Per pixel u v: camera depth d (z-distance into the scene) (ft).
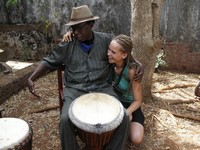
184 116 11.83
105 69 9.09
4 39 20.65
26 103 13.14
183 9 17.34
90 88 8.81
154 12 11.68
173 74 17.67
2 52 19.45
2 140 6.51
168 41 18.20
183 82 16.12
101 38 9.06
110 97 8.04
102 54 9.03
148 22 11.60
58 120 11.50
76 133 8.06
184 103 13.29
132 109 8.57
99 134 7.04
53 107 12.48
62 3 18.99
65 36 9.15
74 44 8.98
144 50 11.97
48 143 9.93
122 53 8.36
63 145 7.89
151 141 10.09
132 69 8.53
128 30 18.43
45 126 11.05
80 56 8.93
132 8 11.78
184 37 17.80
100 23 18.86
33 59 20.47
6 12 20.42
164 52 18.20
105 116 7.27
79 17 8.40
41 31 19.74
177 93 14.48
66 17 19.16
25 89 14.67
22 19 20.30
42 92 14.39
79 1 18.67
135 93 8.71
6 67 15.72
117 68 8.95
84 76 8.89
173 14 17.60
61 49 9.09
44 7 19.52
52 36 19.63
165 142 10.02
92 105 7.66
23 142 6.59
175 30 17.87
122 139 7.78
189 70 18.10
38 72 9.24
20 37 20.29
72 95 8.63
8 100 13.39
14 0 19.15
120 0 17.99
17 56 20.72
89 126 6.93
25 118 11.73
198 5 16.94
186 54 17.84
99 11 18.62
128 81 8.86
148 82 12.69
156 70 18.02
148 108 12.24
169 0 17.40
